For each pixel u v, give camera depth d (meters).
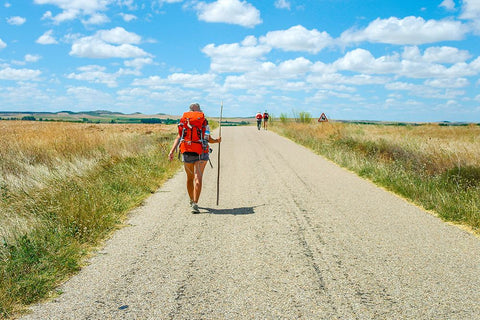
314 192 7.91
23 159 10.05
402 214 6.16
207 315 3.04
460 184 7.59
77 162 9.30
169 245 4.72
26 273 3.73
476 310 3.09
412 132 27.58
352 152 13.36
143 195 7.56
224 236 5.06
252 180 9.33
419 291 3.43
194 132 6.33
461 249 4.52
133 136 16.11
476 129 32.69
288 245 4.68
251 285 3.58
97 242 4.85
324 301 3.26
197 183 6.29
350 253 4.40
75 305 3.23
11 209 5.86
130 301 3.29
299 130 25.42
